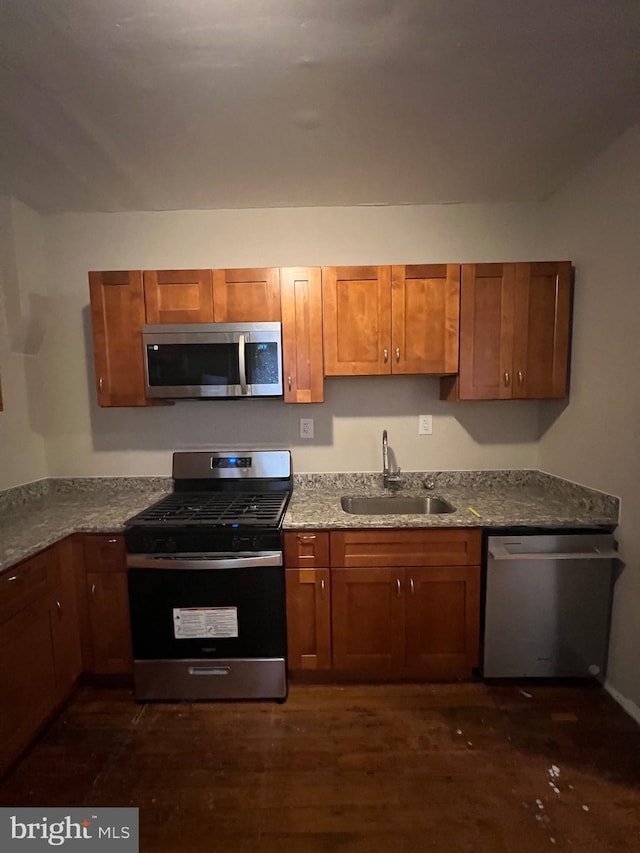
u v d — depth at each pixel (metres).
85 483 2.35
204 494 2.26
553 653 1.85
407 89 1.37
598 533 1.81
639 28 1.13
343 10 1.07
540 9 1.08
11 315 2.10
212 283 1.98
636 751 1.56
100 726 1.72
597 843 1.25
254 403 2.35
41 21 1.08
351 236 2.26
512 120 1.55
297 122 1.53
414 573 1.84
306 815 1.34
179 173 1.87
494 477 2.36
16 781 1.47
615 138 1.70
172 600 1.79
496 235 2.25
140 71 1.26
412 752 1.57
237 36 1.14
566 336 2.01
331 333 2.00
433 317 2.00
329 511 1.96
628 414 1.71
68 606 1.79
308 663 1.89
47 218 2.26
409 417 2.35
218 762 1.54
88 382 2.33
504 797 1.39
